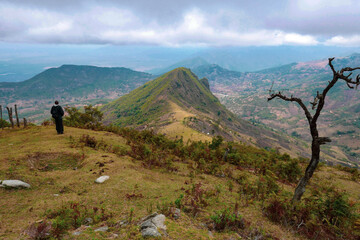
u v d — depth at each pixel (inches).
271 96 372.8
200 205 305.3
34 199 295.9
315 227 273.3
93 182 378.3
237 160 888.3
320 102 318.7
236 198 387.9
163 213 257.6
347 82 301.0
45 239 190.4
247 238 234.7
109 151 636.7
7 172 368.8
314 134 331.3
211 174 610.2
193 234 210.1
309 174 337.4
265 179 478.3
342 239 270.1
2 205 268.1
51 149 537.3
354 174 953.5
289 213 298.0
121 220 242.1
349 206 308.0
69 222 234.7
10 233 201.6
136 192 349.7
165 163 626.5
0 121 1122.0
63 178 391.2
